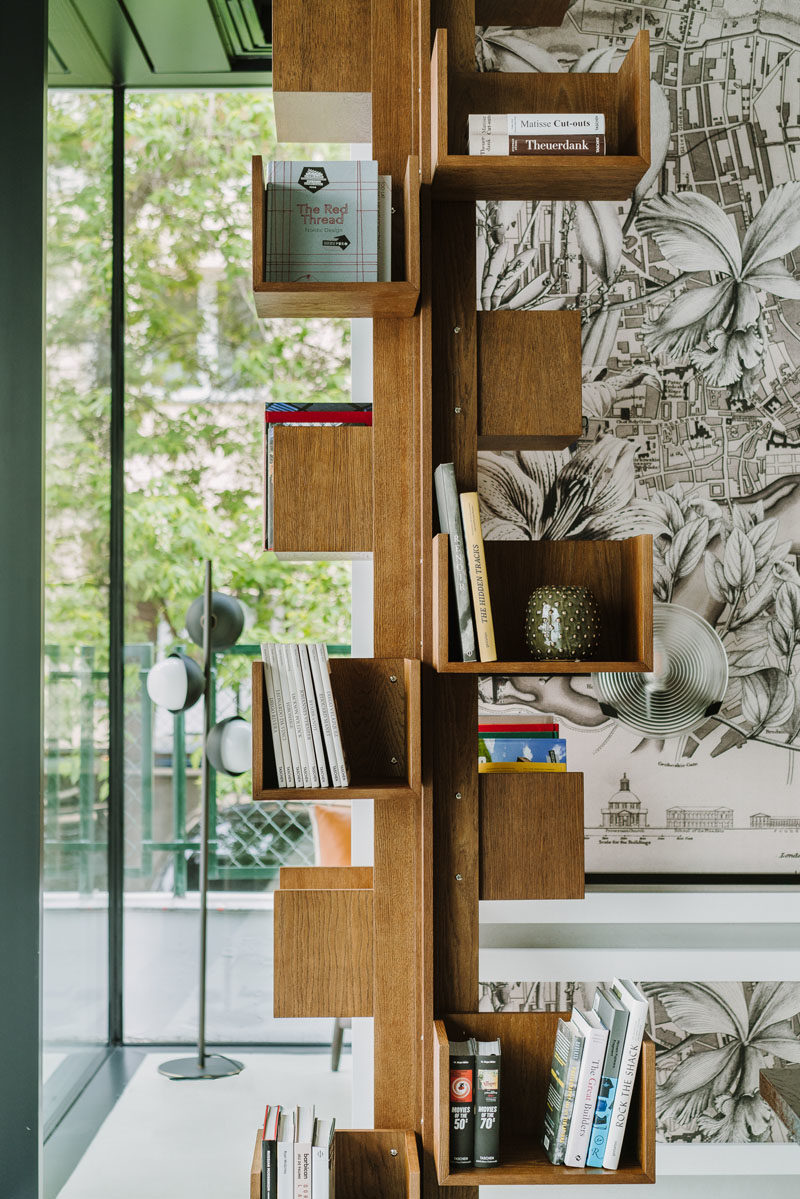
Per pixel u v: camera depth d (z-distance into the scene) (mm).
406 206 1849
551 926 2652
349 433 1991
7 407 2578
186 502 3875
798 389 2793
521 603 1953
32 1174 2494
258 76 3703
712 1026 2711
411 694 1810
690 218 2799
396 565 1969
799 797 2754
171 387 3875
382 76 1993
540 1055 1920
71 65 2984
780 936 2680
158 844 3816
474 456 1938
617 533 2773
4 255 2580
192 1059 3584
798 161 2799
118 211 3760
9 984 2529
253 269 1784
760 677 2771
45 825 2650
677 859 2738
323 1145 1763
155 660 3850
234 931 3797
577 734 2746
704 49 2785
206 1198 2637
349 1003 1955
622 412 2779
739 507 2779
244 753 3451
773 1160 2658
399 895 1935
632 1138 1822
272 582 3896
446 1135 1756
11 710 2557
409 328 1985
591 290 2791
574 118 1804
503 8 2039
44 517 2592
